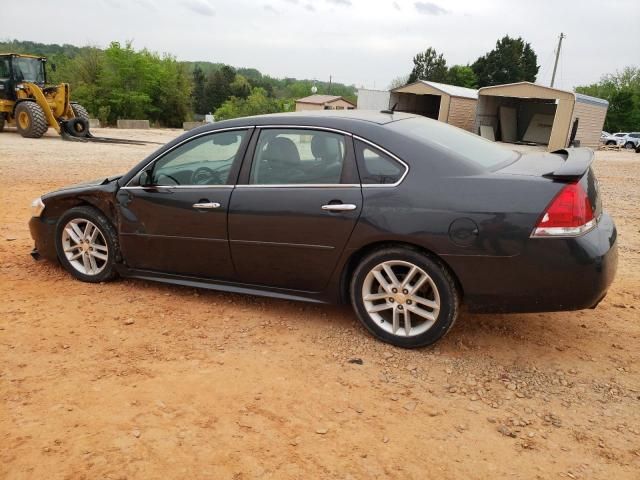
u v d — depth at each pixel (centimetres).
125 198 450
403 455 265
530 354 369
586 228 324
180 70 6775
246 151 408
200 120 7212
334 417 294
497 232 327
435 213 340
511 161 382
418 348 370
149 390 317
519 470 257
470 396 318
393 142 362
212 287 438
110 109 6247
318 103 5406
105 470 250
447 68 8338
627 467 260
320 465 256
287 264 395
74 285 486
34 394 311
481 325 412
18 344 372
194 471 251
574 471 257
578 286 323
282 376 336
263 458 260
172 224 431
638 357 368
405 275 367
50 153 1541
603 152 3156
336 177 374
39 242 514
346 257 373
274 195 389
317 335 393
